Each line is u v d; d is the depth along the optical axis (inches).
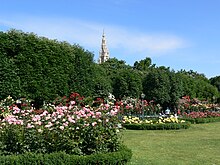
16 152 255.4
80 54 734.5
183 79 1437.0
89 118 277.0
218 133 639.8
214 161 344.8
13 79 593.0
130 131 648.4
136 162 318.0
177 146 451.8
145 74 1389.0
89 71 757.9
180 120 775.7
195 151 409.4
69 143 262.1
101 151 275.4
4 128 259.0
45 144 260.2
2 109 422.9
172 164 322.3
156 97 1218.0
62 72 682.8
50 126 262.2
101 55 2972.4
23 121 269.1
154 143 478.6
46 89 643.5
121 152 277.4
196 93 1546.5
